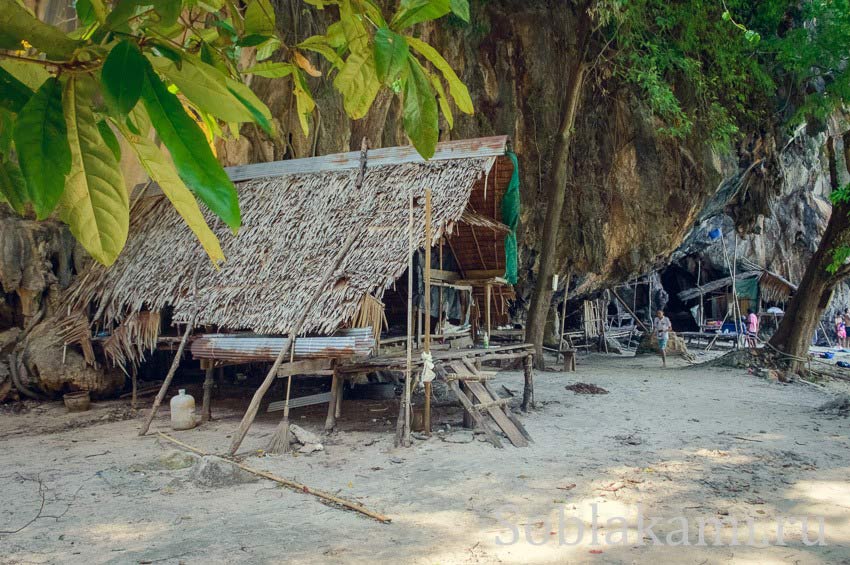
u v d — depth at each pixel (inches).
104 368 386.0
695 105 640.4
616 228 674.2
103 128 36.8
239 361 332.8
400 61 38.6
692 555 151.9
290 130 488.4
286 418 267.3
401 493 203.8
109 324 354.0
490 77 629.0
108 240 36.2
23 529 172.7
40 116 33.6
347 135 518.9
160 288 343.3
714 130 611.2
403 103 42.5
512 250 403.5
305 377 482.3
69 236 417.7
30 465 243.3
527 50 633.0
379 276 290.0
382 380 452.8
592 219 671.1
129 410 360.8
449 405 376.2
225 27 51.6
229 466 219.0
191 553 154.8
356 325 287.6
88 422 329.7
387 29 39.4
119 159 36.9
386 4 376.2
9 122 39.7
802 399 412.8
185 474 227.9
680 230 676.1
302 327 286.2
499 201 388.5
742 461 243.3
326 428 298.2
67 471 233.8
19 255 386.9
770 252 1047.0
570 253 677.9
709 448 266.1
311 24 486.3
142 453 260.7
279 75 56.6
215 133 60.7
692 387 462.9
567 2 645.3
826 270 526.0
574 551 154.7
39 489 210.2
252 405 261.1
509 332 622.8
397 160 350.3
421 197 321.1
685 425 318.7
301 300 298.4
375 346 301.6
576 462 241.9
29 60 34.9
